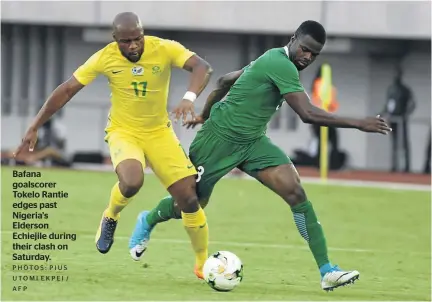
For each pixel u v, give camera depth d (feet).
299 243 114.32
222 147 83.25
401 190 192.95
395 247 115.75
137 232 89.25
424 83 263.08
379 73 263.90
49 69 260.62
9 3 245.04
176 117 77.77
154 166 83.56
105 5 245.45
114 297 72.54
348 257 105.50
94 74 81.15
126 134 82.79
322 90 182.70
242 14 244.42
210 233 121.08
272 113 82.23
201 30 244.22
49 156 213.46
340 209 154.92
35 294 73.15
